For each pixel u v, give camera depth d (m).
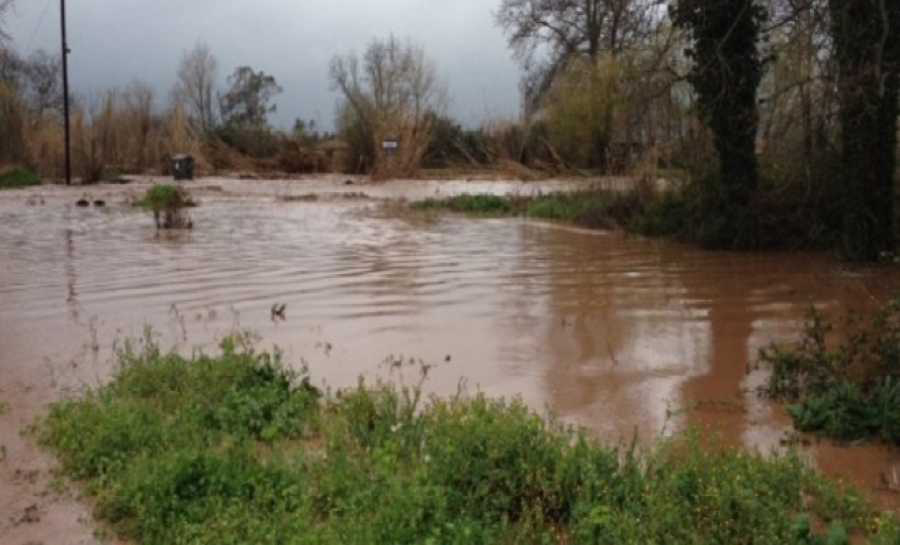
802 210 15.59
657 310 10.48
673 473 5.07
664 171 19.27
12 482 5.52
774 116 16.17
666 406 6.89
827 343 8.59
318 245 16.58
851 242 14.13
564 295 11.41
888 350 6.75
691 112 16.98
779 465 5.29
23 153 36.12
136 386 6.98
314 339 8.95
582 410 6.79
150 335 8.92
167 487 5.06
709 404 6.94
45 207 24.59
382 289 11.79
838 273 13.09
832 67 13.84
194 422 6.14
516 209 23.42
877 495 5.29
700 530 4.57
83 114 38.59
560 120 35.78
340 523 4.68
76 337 9.06
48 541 4.81
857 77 13.18
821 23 13.91
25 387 7.38
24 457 5.89
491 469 5.08
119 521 5.00
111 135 43.25
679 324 9.72
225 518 4.79
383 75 46.47
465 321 9.81
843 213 14.52
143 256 14.96
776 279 12.64
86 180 35.91
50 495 5.34
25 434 6.28
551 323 9.74
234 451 5.48
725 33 15.58
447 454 5.18
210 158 47.91
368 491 4.93
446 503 4.81
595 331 9.37
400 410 6.35
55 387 7.37
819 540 4.48
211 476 5.17
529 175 37.50
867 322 9.00
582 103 34.69
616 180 21.38
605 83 33.94
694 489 4.92
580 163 35.72
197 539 4.60
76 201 26.55
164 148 44.06
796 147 15.83
